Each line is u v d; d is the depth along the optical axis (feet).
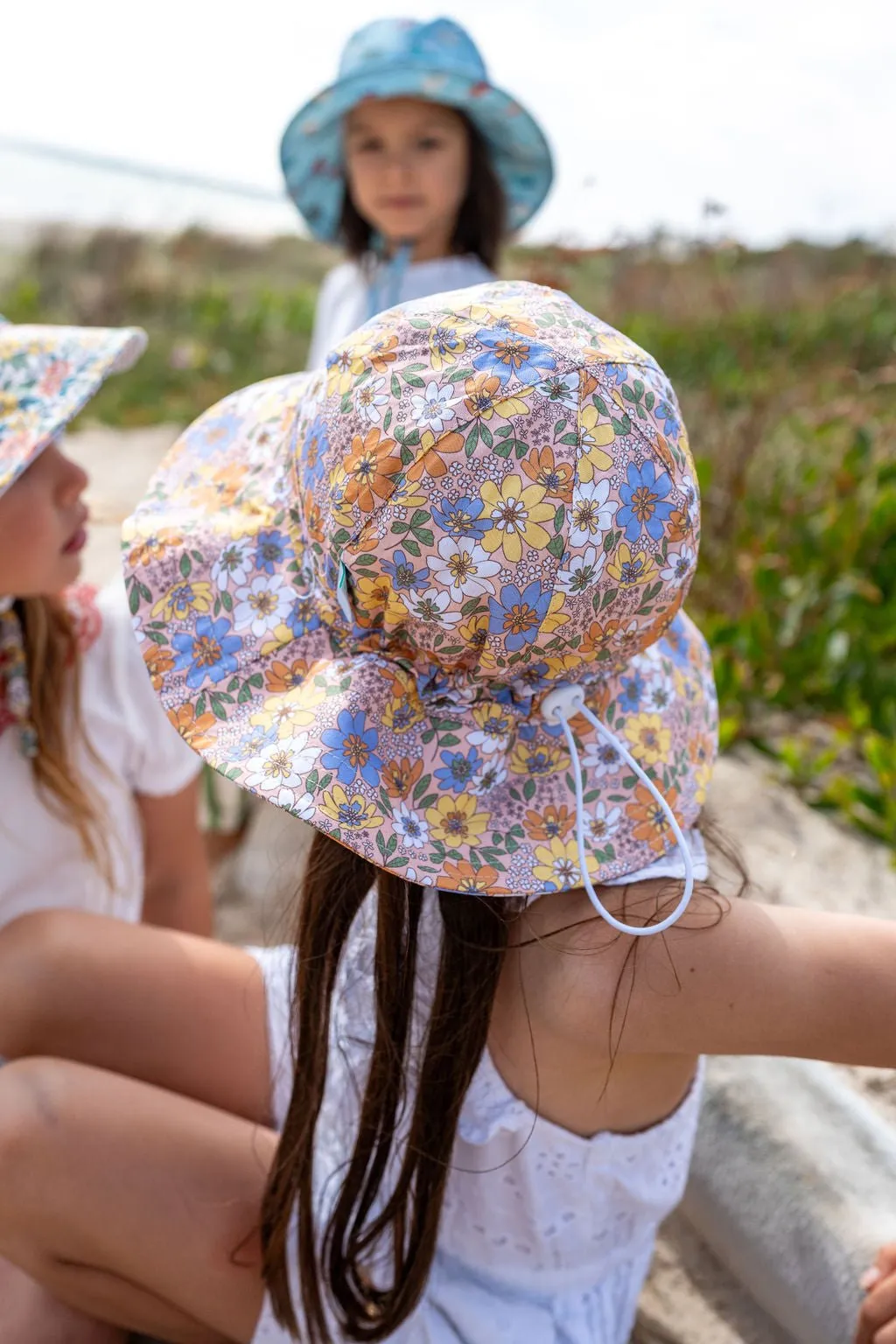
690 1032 2.81
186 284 27.89
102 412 18.25
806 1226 3.94
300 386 3.38
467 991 2.90
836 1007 2.75
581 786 2.76
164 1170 3.36
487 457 2.47
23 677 4.25
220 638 2.96
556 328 2.62
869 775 7.18
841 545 8.17
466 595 2.54
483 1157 3.24
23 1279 3.67
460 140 7.77
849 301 13.33
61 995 3.77
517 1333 3.35
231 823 7.14
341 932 2.96
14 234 28.17
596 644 2.70
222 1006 3.85
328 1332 3.28
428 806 2.77
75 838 4.50
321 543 2.71
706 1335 4.09
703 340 13.01
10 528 3.94
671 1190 3.56
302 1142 3.10
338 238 8.91
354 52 7.70
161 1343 3.97
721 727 7.16
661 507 2.60
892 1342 3.31
